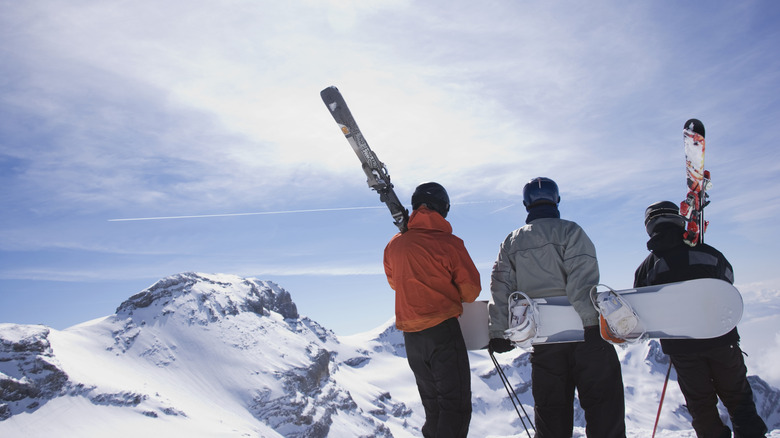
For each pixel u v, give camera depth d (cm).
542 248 400
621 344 368
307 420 18138
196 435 13525
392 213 434
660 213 436
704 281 351
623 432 386
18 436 11788
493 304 416
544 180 434
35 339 15600
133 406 14250
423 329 406
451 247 411
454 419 390
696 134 416
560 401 404
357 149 417
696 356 420
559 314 390
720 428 422
